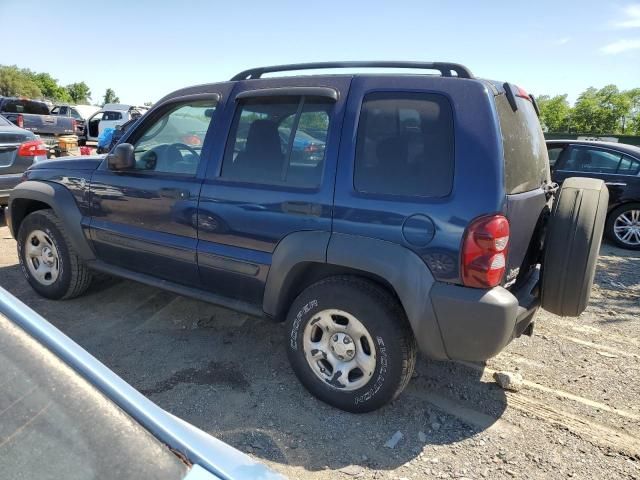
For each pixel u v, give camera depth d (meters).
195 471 1.17
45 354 1.23
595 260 2.86
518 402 3.16
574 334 4.18
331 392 2.97
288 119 3.11
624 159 7.54
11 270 5.26
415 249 2.63
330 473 2.50
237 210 3.19
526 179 2.88
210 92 3.52
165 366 3.46
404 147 2.73
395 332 2.73
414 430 2.85
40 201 4.29
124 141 3.94
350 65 3.11
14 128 6.79
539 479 2.49
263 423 2.86
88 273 4.37
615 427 2.92
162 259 3.65
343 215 2.81
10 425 1.10
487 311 2.50
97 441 1.14
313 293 2.95
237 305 3.36
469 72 2.73
